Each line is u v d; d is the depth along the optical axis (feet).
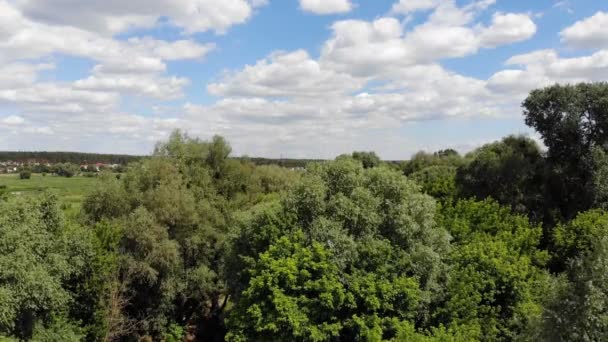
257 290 88.94
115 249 120.98
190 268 141.49
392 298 87.15
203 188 157.38
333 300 86.07
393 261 94.53
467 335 81.82
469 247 108.99
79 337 103.65
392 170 112.47
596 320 54.90
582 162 165.17
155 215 133.39
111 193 135.23
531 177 173.47
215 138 171.22
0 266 81.71
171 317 140.77
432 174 249.14
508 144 186.80
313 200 102.89
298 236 96.37
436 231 106.01
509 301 97.04
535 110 176.35
